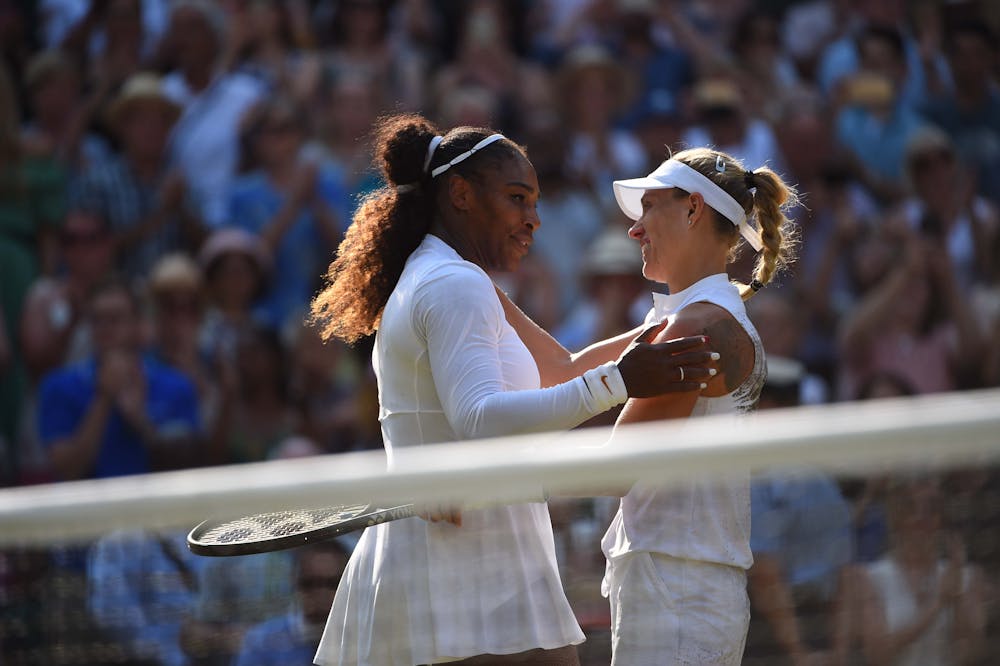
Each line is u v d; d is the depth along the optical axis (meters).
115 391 23.64
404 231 11.30
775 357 25.22
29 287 25.52
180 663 11.16
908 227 27.52
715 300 10.63
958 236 28.67
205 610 11.41
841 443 7.30
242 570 11.80
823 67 31.84
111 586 10.95
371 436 23.61
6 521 7.44
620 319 25.36
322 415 24.64
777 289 27.31
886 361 26.64
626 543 10.55
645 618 10.40
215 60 28.67
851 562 10.34
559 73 29.59
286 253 26.62
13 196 26.16
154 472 23.67
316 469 7.68
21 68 28.17
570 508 12.62
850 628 10.29
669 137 29.02
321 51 29.83
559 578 10.77
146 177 27.55
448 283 10.49
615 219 28.05
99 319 23.86
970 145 30.92
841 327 27.11
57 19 29.34
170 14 28.70
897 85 30.98
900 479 10.05
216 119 27.73
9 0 28.78
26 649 10.70
